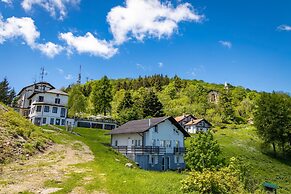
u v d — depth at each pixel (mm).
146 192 16875
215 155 39438
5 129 28562
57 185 17391
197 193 17656
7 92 114125
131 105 111688
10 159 22734
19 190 15461
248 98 154000
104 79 110750
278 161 64625
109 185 18281
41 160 25234
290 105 74312
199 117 122562
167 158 51688
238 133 89438
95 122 87500
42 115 78562
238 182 22219
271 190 24625
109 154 37938
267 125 71500
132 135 54281
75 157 29531
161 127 53344
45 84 94438
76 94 91062
